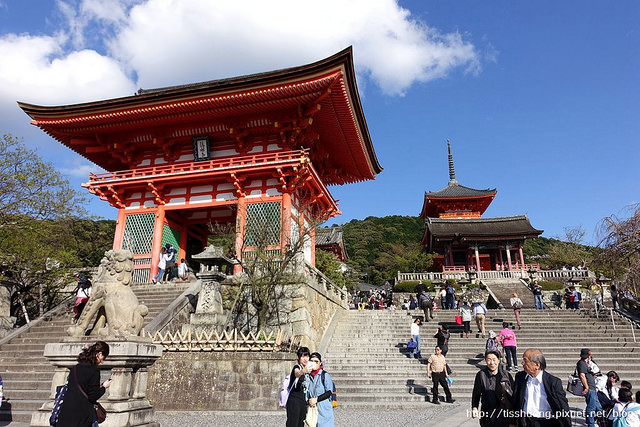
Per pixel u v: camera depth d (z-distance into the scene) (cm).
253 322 1770
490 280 4309
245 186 2352
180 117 2373
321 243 5428
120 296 803
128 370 743
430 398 1343
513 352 1489
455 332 2019
